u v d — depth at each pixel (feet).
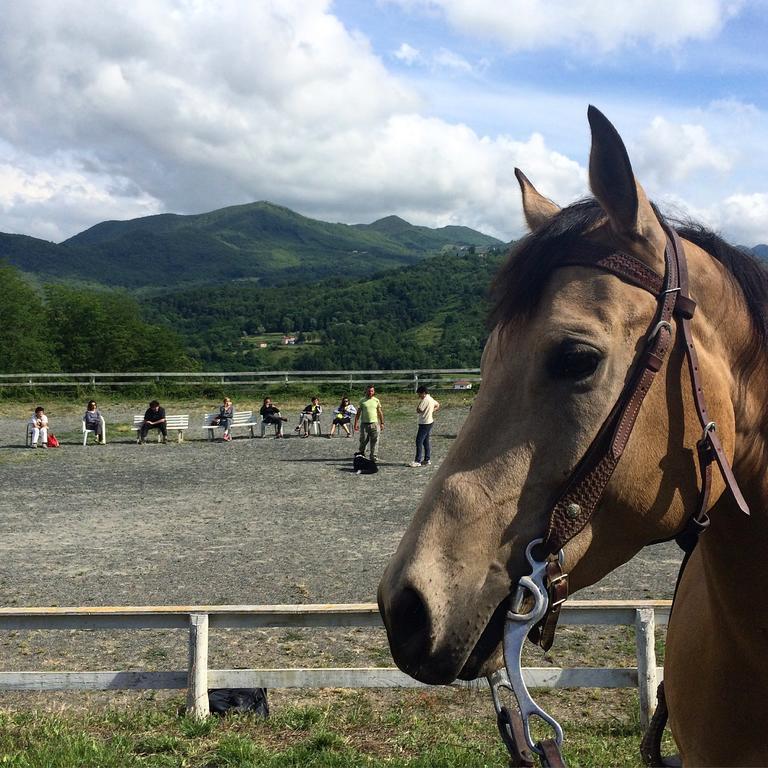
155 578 28.02
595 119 4.95
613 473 4.84
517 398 5.02
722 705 6.05
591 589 25.84
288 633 22.53
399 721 16.78
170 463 54.19
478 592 4.81
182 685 17.01
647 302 5.04
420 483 46.50
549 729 16.30
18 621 17.04
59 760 14.57
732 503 5.48
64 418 76.48
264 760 14.84
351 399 83.66
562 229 5.29
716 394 5.11
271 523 36.68
